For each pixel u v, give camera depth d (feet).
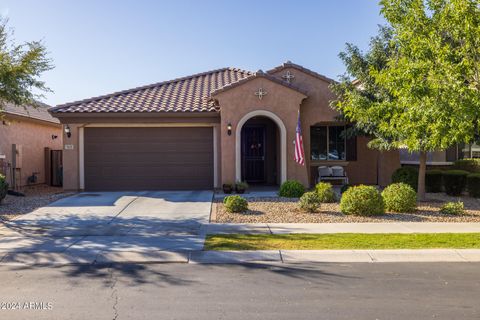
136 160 59.82
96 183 59.62
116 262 27.53
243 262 27.40
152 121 58.18
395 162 64.39
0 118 55.11
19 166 67.46
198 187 59.93
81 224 38.78
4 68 44.47
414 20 34.24
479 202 49.90
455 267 25.94
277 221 39.37
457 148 63.57
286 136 57.41
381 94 49.08
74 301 20.17
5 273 25.22
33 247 30.76
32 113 74.95
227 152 57.06
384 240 31.55
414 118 33.71
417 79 32.17
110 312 18.71
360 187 42.91
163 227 37.32
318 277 23.98
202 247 30.32
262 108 57.36
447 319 17.74
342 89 55.57
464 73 31.99
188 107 59.00
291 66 61.00
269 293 21.24
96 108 58.29
